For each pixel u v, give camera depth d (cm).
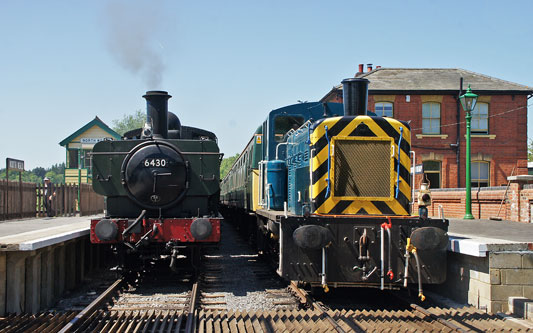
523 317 643
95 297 858
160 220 896
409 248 702
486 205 1527
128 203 966
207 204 977
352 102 794
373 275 714
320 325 619
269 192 978
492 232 995
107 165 952
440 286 830
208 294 833
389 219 713
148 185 923
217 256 1323
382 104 2553
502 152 2592
